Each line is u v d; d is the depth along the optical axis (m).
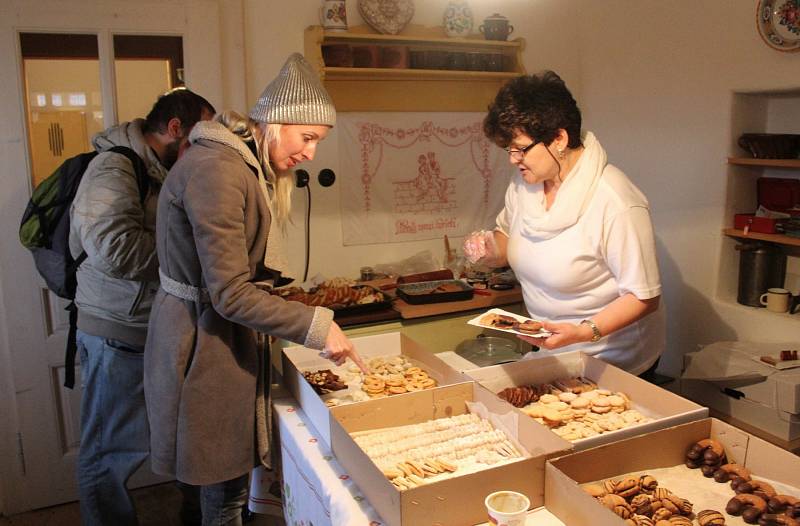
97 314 2.12
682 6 2.81
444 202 3.28
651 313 1.89
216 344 1.59
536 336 1.68
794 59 2.41
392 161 3.14
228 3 2.74
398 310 2.67
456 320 2.75
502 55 3.12
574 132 1.77
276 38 2.87
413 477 1.32
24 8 2.43
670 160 2.96
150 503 2.79
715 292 2.83
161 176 2.13
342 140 3.04
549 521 1.24
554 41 3.35
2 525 2.66
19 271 2.58
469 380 1.66
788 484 1.31
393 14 2.93
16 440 2.70
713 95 2.73
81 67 2.55
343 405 1.51
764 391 2.34
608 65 3.22
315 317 1.55
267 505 1.86
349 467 1.37
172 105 2.11
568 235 1.85
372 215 3.15
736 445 1.39
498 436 1.50
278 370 2.04
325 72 2.80
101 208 1.95
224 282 1.46
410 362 1.99
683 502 1.23
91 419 2.20
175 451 1.62
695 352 2.67
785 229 2.59
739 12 2.58
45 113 2.53
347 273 3.16
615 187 1.79
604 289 1.89
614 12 3.15
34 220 2.15
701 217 2.85
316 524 1.45
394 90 3.08
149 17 2.59
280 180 1.73
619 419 1.56
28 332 2.63
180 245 1.56
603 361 1.85
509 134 1.75
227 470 1.64
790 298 2.64
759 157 2.61
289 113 1.58
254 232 1.57
